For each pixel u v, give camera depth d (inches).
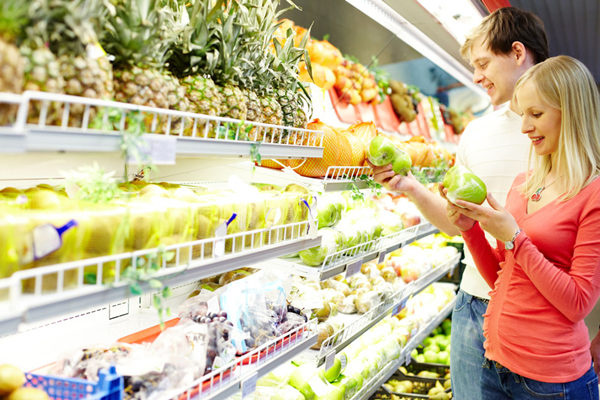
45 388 44.7
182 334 54.7
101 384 43.4
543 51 87.8
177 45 52.7
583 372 65.3
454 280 180.2
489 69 89.0
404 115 178.5
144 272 41.6
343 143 80.9
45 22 33.8
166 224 45.9
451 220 74.2
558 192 66.2
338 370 91.8
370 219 101.0
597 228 60.2
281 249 62.1
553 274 61.0
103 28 42.3
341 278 114.6
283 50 72.8
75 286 38.5
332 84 136.1
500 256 76.4
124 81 43.6
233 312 64.2
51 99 32.4
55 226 36.9
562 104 62.1
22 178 58.6
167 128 43.2
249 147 53.6
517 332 67.0
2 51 30.6
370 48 144.9
